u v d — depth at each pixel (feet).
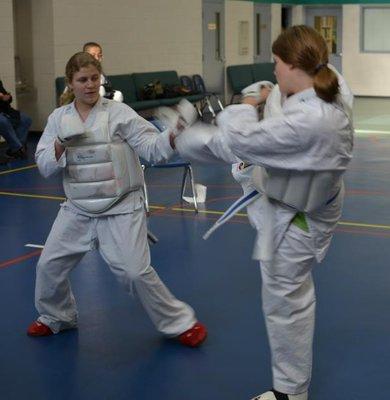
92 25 44.55
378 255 19.24
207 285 17.04
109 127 12.71
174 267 18.42
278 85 10.18
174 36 51.70
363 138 41.68
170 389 12.01
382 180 29.71
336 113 9.67
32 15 42.09
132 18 47.52
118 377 12.45
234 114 9.97
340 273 17.78
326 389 11.92
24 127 35.73
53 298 13.91
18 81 42.91
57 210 24.88
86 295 16.39
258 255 10.37
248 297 16.21
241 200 10.75
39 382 12.32
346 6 67.41
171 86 48.42
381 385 12.05
